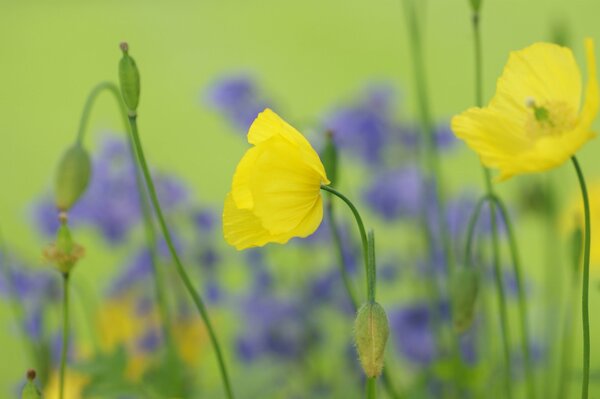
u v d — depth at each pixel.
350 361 1.21
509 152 0.93
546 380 1.13
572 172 1.73
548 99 0.94
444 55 2.93
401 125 1.29
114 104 3.01
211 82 1.31
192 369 1.19
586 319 0.93
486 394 1.11
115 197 1.25
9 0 3.40
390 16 3.19
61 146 2.78
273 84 2.96
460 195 1.25
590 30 2.85
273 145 0.91
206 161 2.56
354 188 1.38
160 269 1.13
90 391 1.05
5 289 1.20
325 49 3.09
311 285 1.25
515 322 1.26
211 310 1.25
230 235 0.93
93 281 1.61
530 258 1.59
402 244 1.32
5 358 1.63
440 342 1.14
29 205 1.26
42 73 3.17
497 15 3.03
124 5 3.33
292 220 0.92
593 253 1.17
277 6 3.28
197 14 3.28
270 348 1.24
